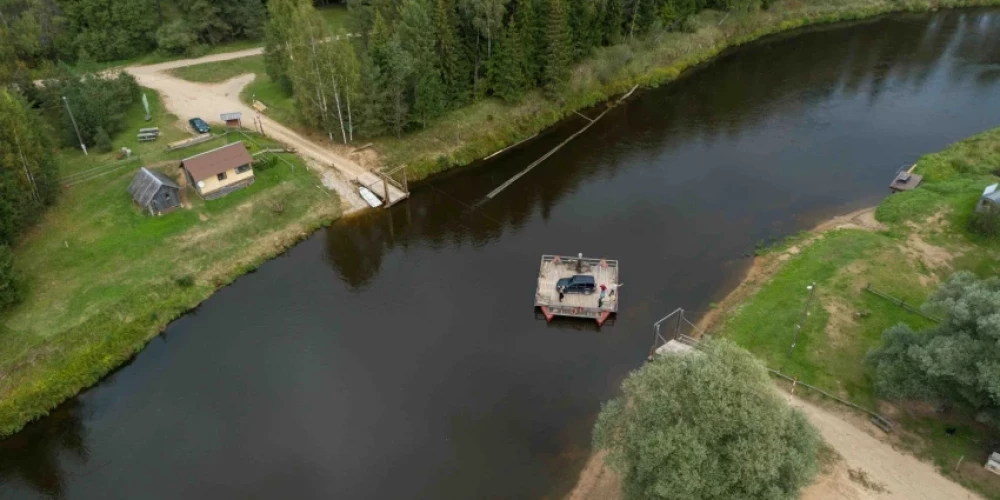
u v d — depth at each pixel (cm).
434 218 7700
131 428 5250
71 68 8925
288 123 8781
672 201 7869
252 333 6128
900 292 6038
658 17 11300
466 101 9138
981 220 6638
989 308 4253
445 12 8394
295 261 7038
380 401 5428
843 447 4672
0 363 5441
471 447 5041
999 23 13162
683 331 5944
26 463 5009
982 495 4322
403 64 7875
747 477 3525
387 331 6122
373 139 8575
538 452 4981
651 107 10194
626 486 3944
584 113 9975
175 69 10031
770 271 6581
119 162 7738
